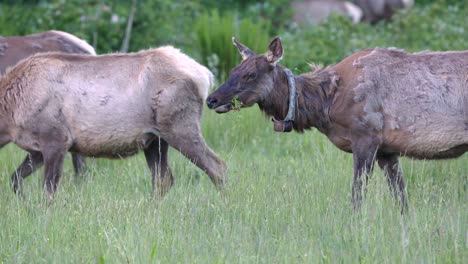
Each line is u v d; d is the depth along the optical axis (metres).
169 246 17.00
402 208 20.08
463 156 23.41
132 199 20.39
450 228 17.23
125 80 21.70
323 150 25.19
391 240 16.98
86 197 20.55
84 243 17.48
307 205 19.33
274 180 21.95
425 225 17.55
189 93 21.62
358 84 20.28
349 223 17.98
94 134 21.81
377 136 20.27
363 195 19.38
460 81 19.83
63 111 21.88
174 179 22.48
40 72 22.06
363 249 16.56
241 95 20.33
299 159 25.25
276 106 20.67
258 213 19.06
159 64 21.62
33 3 41.50
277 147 26.86
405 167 22.88
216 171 21.80
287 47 36.25
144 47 37.56
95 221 18.69
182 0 40.81
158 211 19.08
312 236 17.58
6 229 18.80
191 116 21.75
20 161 25.59
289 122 20.75
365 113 20.20
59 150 21.94
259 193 20.36
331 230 17.91
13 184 22.48
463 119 19.78
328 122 20.73
